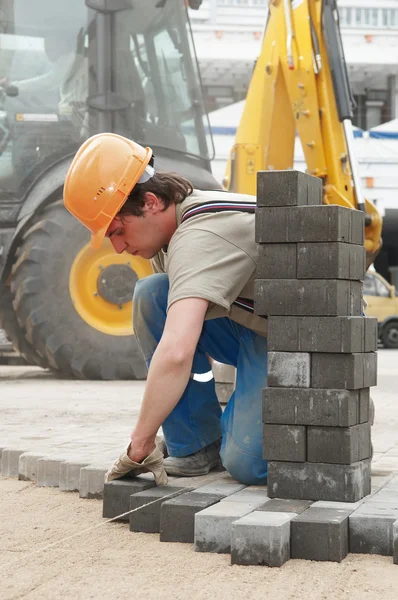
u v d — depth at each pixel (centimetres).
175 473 647
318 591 443
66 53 1730
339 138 1728
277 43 1767
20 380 1697
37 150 1703
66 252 1662
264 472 599
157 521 559
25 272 1653
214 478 639
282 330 548
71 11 1733
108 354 1675
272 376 554
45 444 796
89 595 438
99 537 549
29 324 1652
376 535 508
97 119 1723
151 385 549
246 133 1827
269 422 555
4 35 1714
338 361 538
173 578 466
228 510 525
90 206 589
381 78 4575
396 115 4566
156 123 1755
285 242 545
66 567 486
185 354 540
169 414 617
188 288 546
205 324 634
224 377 823
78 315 1666
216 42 4238
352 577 466
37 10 1727
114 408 1167
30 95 1712
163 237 597
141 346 653
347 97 1714
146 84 1752
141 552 516
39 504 639
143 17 1756
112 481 598
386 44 4444
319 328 539
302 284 542
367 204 1762
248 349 610
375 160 3603
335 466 545
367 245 1755
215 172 3491
